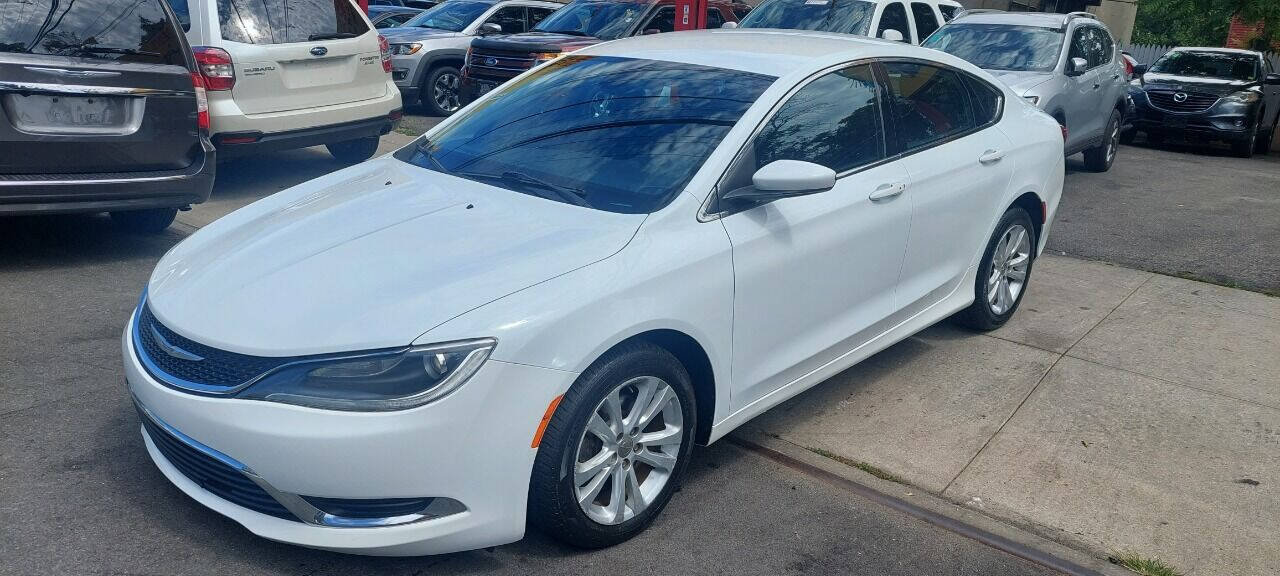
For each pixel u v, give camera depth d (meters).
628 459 3.30
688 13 11.52
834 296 4.06
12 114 5.31
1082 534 3.55
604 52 4.61
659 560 3.27
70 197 5.59
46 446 3.73
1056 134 5.69
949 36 10.62
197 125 6.11
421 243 3.31
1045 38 10.23
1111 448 4.19
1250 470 4.05
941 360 5.08
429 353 2.82
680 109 3.94
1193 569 3.37
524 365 2.89
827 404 4.53
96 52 5.62
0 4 5.30
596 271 3.14
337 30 8.34
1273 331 5.69
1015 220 5.35
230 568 3.08
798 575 3.23
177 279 3.38
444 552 2.99
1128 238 7.91
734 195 3.60
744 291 3.57
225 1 7.58
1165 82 14.64
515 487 2.96
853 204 4.06
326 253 3.30
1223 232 8.26
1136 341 5.46
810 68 4.13
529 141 4.05
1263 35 20.83
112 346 4.73
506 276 3.05
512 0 13.45
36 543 3.13
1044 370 4.99
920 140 4.62
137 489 3.48
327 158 9.73
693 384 3.62
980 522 3.59
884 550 3.40
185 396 2.95
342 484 2.81
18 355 4.54
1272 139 15.88
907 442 4.18
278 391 2.83
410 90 12.22
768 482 3.81
